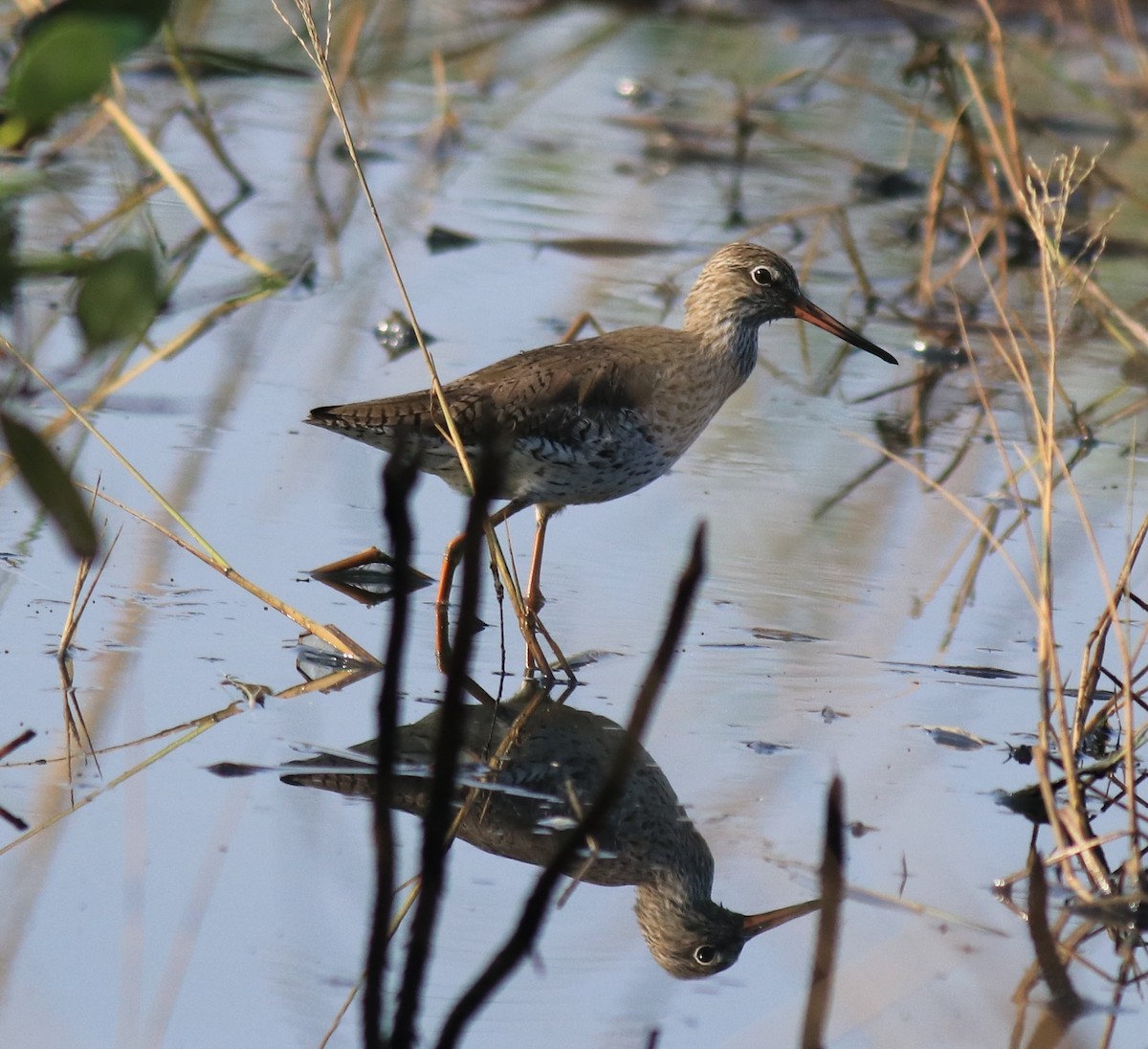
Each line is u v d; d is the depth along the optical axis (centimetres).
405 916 759
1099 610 1153
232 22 2266
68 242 1591
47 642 1012
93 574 1109
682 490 1352
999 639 1109
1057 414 1527
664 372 1217
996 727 988
